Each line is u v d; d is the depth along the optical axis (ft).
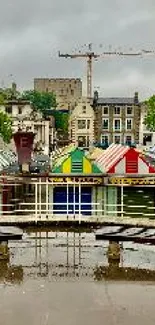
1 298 50.78
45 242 70.90
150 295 52.06
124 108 362.74
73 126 353.92
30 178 83.92
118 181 87.20
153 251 67.62
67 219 70.08
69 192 88.63
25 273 58.34
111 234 62.95
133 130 362.12
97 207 88.94
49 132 337.72
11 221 69.21
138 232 64.49
